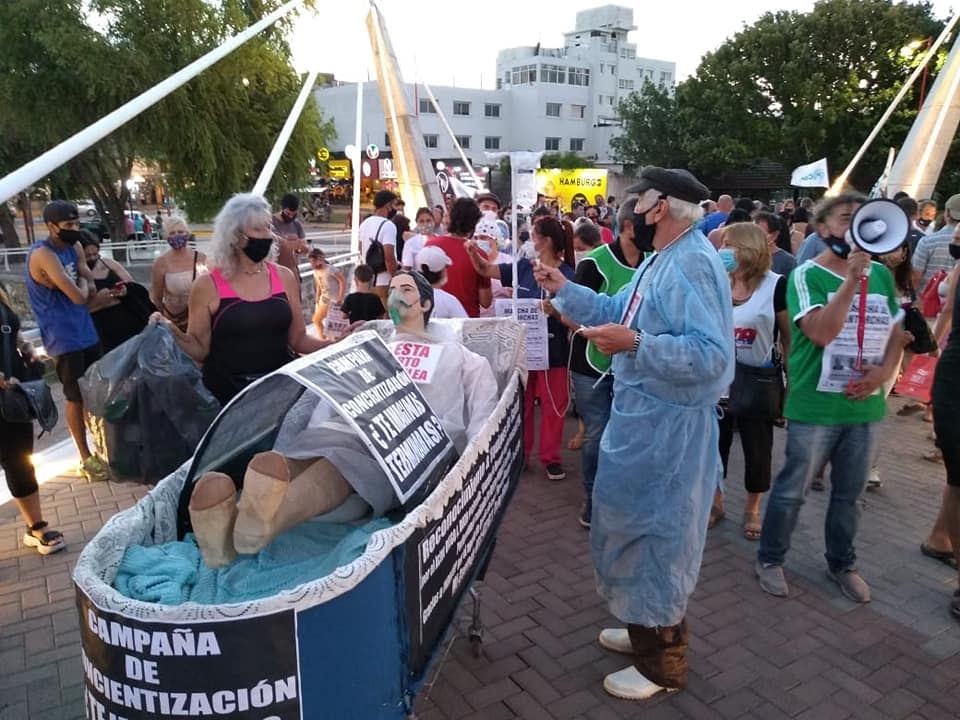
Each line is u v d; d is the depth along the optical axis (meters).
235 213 3.52
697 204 2.74
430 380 3.29
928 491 5.28
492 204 9.32
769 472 4.46
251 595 2.06
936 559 4.28
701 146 35.69
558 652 3.40
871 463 3.76
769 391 4.25
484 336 4.07
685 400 2.68
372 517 2.53
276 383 2.39
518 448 3.74
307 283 10.80
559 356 5.24
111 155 20.78
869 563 4.24
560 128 66.50
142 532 2.25
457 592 2.56
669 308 2.66
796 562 4.23
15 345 3.95
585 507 4.64
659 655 3.01
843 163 31.64
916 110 30.42
